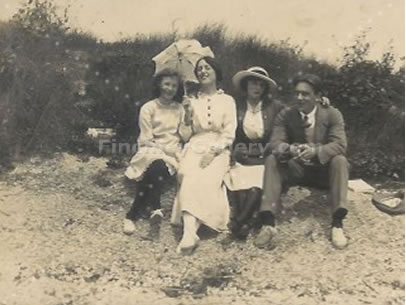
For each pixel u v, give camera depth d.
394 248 4.44
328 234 4.56
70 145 5.46
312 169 4.60
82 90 5.53
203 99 4.84
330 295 4.04
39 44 5.57
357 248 4.44
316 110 4.61
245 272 4.28
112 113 5.48
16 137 5.41
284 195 4.86
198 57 4.93
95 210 4.85
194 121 4.78
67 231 4.66
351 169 5.17
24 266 4.34
